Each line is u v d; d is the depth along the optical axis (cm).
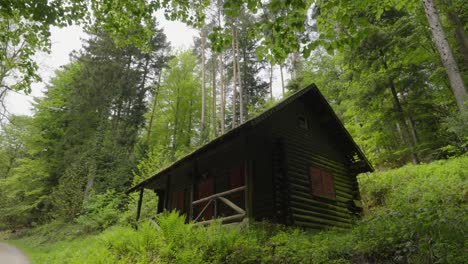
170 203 1442
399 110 1569
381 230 587
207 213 1182
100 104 2620
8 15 691
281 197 907
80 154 2458
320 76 2475
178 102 3506
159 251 713
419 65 1580
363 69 1638
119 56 2880
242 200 1045
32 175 2725
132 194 1922
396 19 1686
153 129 3462
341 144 1285
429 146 1508
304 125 1156
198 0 797
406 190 1149
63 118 2861
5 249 1778
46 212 2552
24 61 798
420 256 470
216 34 540
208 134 2700
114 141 2545
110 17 769
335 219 1057
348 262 531
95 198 2050
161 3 750
